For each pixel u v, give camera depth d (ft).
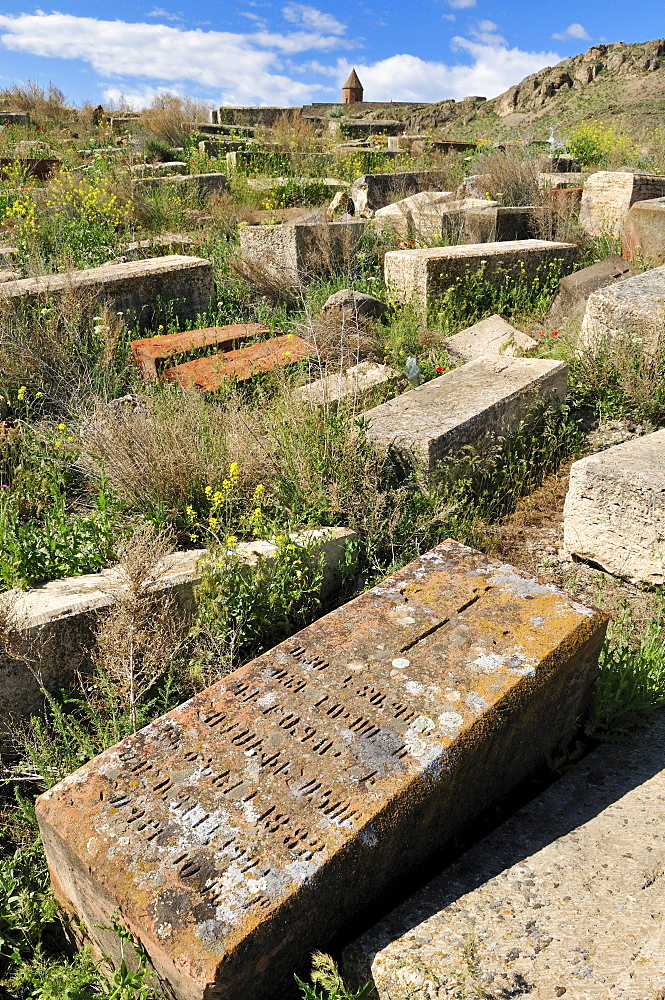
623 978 6.37
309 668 8.79
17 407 20.01
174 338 22.20
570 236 31.35
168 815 7.19
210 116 73.41
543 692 8.59
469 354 22.29
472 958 6.61
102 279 23.21
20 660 10.31
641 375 18.24
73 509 16.05
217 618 11.07
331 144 61.77
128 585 10.89
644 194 32.65
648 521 12.66
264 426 16.58
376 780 7.36
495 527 14.97
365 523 13.69
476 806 8.44
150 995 6.64
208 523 14.19
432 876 8.04
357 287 27.25
